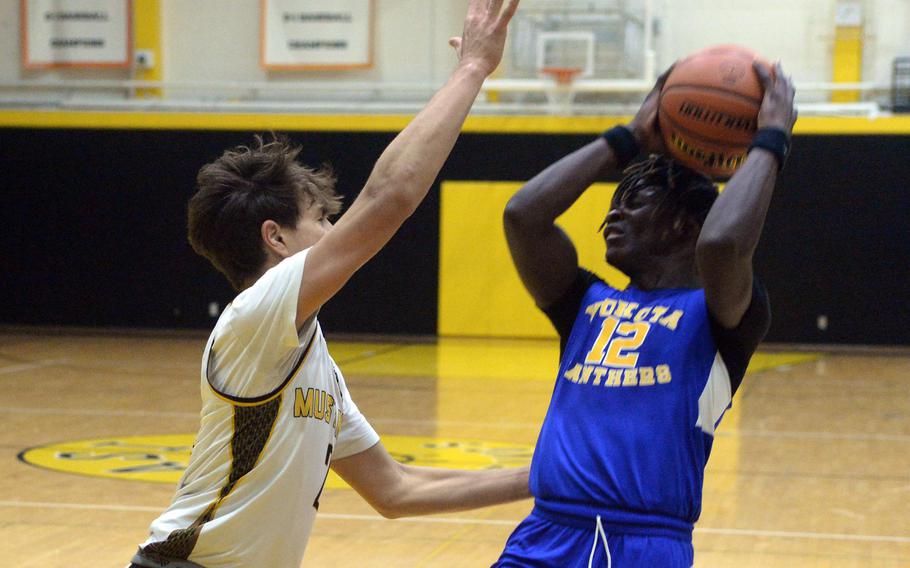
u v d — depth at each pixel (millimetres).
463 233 23641
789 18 23094
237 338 3023
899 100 22500
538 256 3549
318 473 3219
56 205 24766
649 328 3348
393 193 2863
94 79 25562
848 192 22234
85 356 20016
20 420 13172
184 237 24422
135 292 24688
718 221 3078
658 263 3518
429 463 10562
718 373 3262
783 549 7875
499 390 16172
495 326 23703
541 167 23281
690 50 23453
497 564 3383
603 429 3277
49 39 25578
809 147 22297
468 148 23469
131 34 25359
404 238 23828
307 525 3246
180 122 24250
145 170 24453
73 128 24594
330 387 3271
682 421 3217
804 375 18328
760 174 3154
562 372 3506
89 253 24734
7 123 24750
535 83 23016
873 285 22250
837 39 22891
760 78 3428
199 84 24547
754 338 3287
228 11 25172
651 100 3645
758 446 12062
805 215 22406
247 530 3115
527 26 23516
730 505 9281
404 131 2932
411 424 13047
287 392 3092
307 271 2924
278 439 3086
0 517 8523
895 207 22062
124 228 24625
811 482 10219
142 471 10312
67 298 24875
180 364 19031
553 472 3330
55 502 9039
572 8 23297
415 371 18281
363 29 24750
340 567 7312
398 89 24562
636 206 3518
